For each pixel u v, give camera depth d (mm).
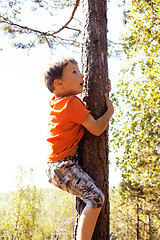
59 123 2113
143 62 7723
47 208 22141
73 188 2037
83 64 2514
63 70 2195
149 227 12336
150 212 11367
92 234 2123
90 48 2490
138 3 7102
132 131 7535
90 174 2234
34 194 18047
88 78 2426
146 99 7570
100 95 2357
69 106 2084
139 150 7434
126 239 13031
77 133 2178
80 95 2525
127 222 12844
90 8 2594
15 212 17375
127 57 7789
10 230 16984
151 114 7297
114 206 13078
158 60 7613
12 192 17906
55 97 2332
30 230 17391
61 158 2066
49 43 5434
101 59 2471
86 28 2572
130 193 10773
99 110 2318
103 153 2303
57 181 2066
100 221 2203
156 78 7512
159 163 7234
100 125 2145
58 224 20969
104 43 2549
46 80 2277
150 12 7301
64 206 21016
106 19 2701
